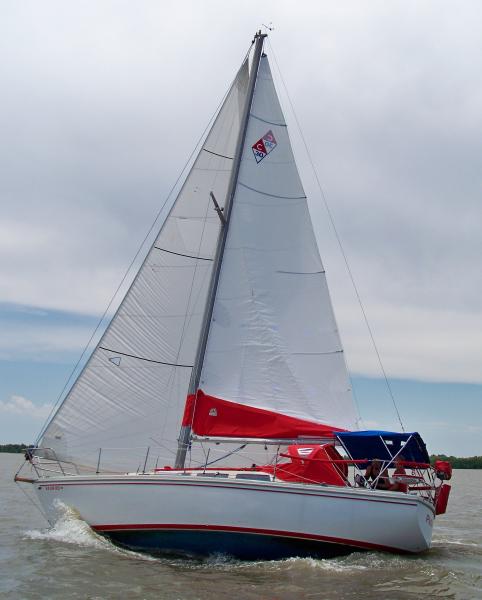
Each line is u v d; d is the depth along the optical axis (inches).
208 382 483.2
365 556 400.5
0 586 336.5
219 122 559.5
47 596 321.1
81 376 481.7
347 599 326.0
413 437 429.4
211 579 353.4
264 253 521.7
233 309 502.3
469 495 1369.3
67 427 471.2
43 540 441.7
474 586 364.2
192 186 542.9
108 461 473.7
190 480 397.1
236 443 474.3
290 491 392.5
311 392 500.7
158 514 398.6
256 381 492.1
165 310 509.0
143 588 334.6
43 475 464.1
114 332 494.9
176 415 490.3
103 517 412.8
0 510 707.4
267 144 544.1
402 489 438.3
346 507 394.0
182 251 525.3
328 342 517.0
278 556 394.9
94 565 376.2
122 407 482.3
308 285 526.0
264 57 563.5
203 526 391.2
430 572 382.3
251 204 528.4
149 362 495.2
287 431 465.1
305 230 538.0
